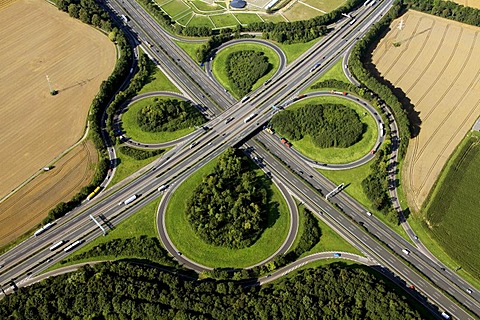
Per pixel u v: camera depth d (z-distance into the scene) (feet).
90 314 514.27
